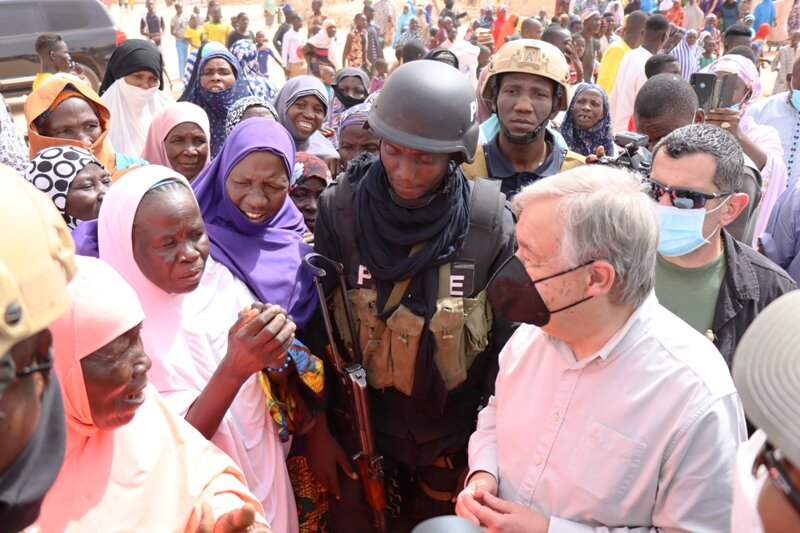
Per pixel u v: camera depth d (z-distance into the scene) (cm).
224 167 253
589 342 170
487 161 341
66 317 144
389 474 273
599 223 157
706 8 1888
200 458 179
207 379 220
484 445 205
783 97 507
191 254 207
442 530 96
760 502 99
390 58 1980
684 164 213
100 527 153
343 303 247
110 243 210
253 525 160
